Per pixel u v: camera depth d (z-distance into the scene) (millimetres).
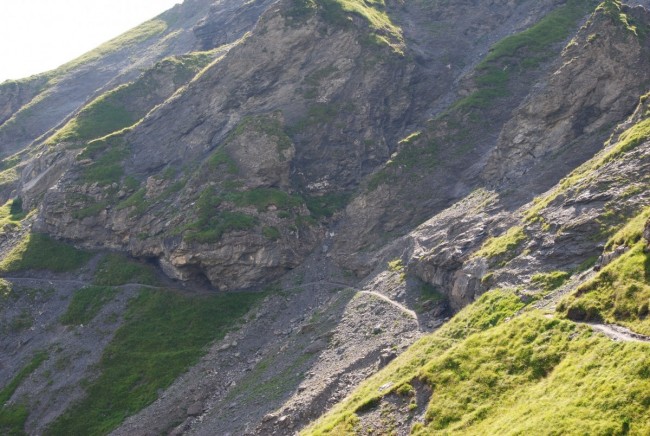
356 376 68312
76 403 88312
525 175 95000
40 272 123250
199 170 128625
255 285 112062
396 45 155250
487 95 130250
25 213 150625
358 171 131875
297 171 130250
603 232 59781
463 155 119812
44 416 86812
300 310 100000
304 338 87438
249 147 130125
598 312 46156
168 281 116938
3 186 179125
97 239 130500
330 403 64875
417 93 147250
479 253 73875
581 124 100938
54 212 134750
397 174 121312
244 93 146625
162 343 99000
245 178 125688
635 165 65625
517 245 68938
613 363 39219
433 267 83625
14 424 85625
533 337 48594
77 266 125062
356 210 120312
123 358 96250
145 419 82750
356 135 136750
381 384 58188
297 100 142375
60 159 159625
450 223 96125
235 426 71125
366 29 155000
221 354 93688
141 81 190875
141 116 181375
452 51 164125
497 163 107312
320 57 149125
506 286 62719
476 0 185250
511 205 86938
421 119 141250
